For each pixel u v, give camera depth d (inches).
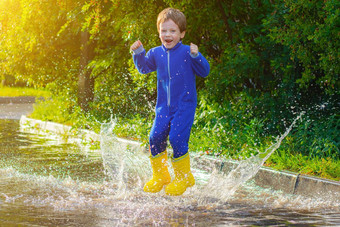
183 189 213.0
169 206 200.8
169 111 215.0
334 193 218.8
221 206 203.3
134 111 446.6
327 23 287.6
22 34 513.7
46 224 167.5
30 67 551.2
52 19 491.8
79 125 446.0
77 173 273.3
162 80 216.4
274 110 354.3
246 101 365.4
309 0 305.9
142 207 198.1
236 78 393.4
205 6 414.6
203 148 315.3
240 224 173.3
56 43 527.2
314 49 314.5
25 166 293.1
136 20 398.6
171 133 209.8
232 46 410.9
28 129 526.3
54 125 512.1
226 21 412.5
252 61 374.3
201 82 439.8
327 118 323.6
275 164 270.4
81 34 506.6
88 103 483.5
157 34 401.7
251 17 419.5
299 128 315.9
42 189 229.1
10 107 892.0
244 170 251.4
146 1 404.5
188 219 179.8
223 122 334.3
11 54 544.1
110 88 474.6
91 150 370.0
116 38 479.2
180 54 212.7
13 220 171.8
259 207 203.3
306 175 237.9
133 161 302.0
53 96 606.2
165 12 214.5
